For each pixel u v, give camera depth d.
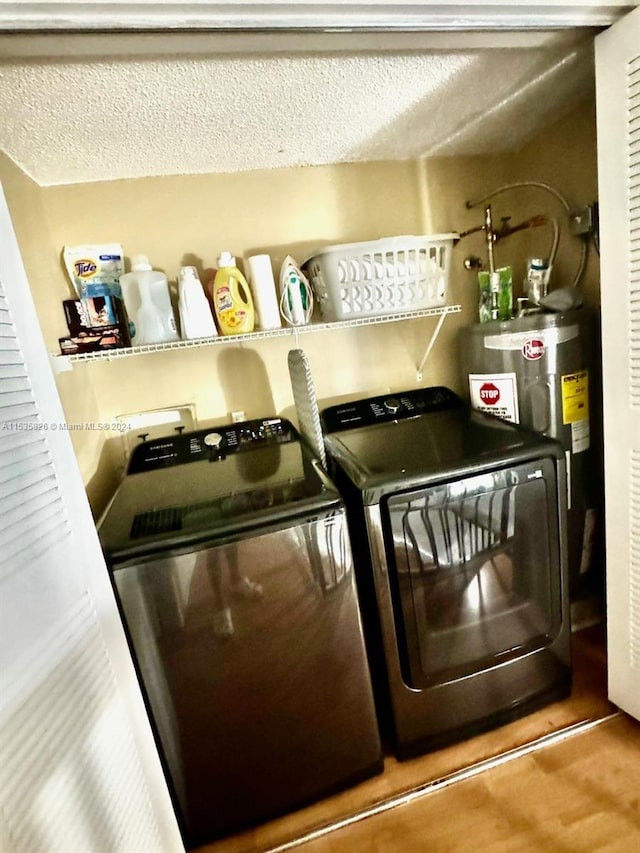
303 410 1.63
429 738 1.38
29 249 1.36
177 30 0.81
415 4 0.86
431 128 1.59
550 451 1.31
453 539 1.25
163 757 1.15
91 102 1.12
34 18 0.75
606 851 1.10
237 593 1.09
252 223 1.76
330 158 1.75
